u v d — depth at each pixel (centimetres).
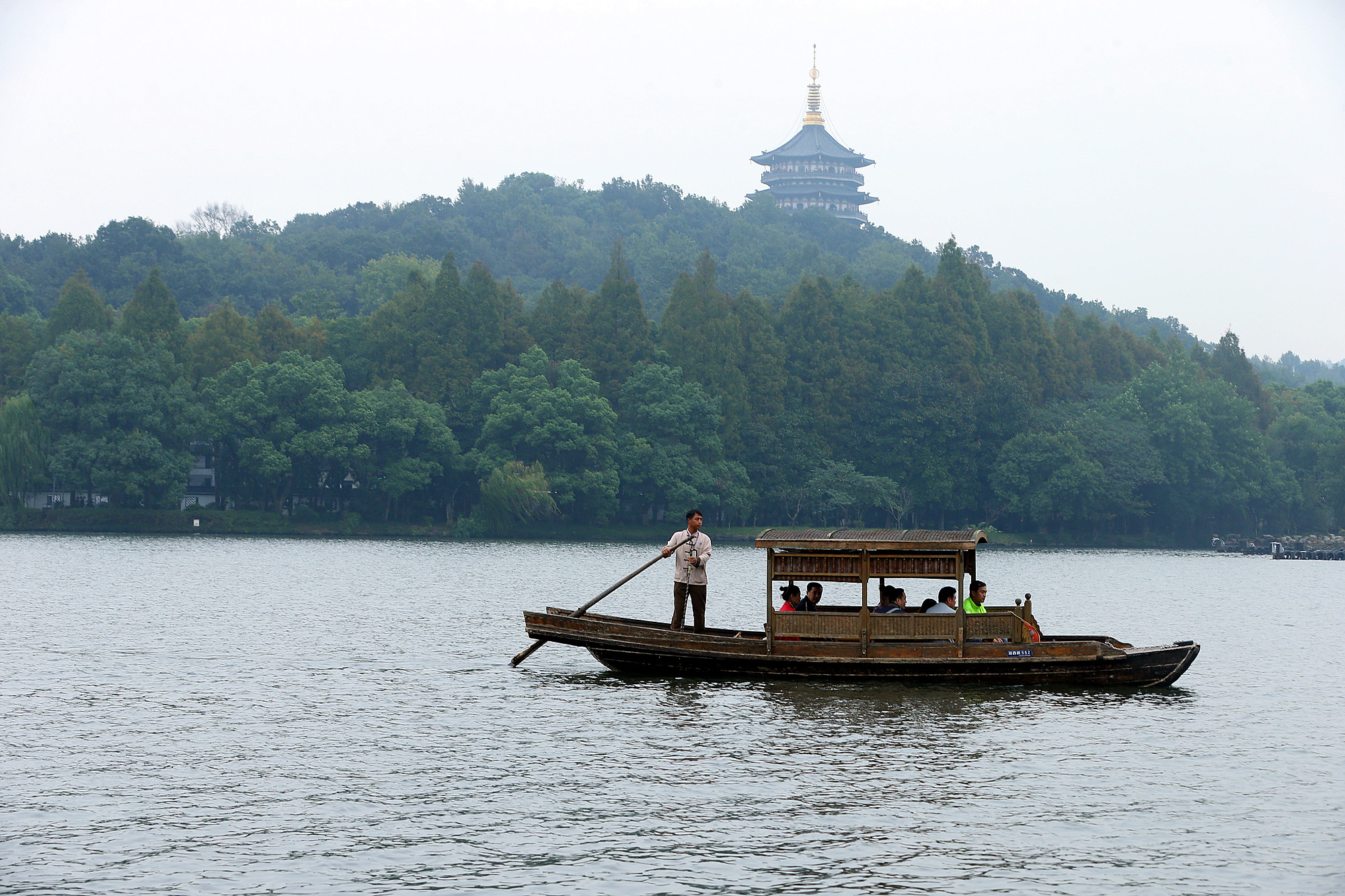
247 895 1330
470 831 1543
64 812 1605
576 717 2244
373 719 2202
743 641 2634
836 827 1572
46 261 19575
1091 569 8550
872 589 6178
